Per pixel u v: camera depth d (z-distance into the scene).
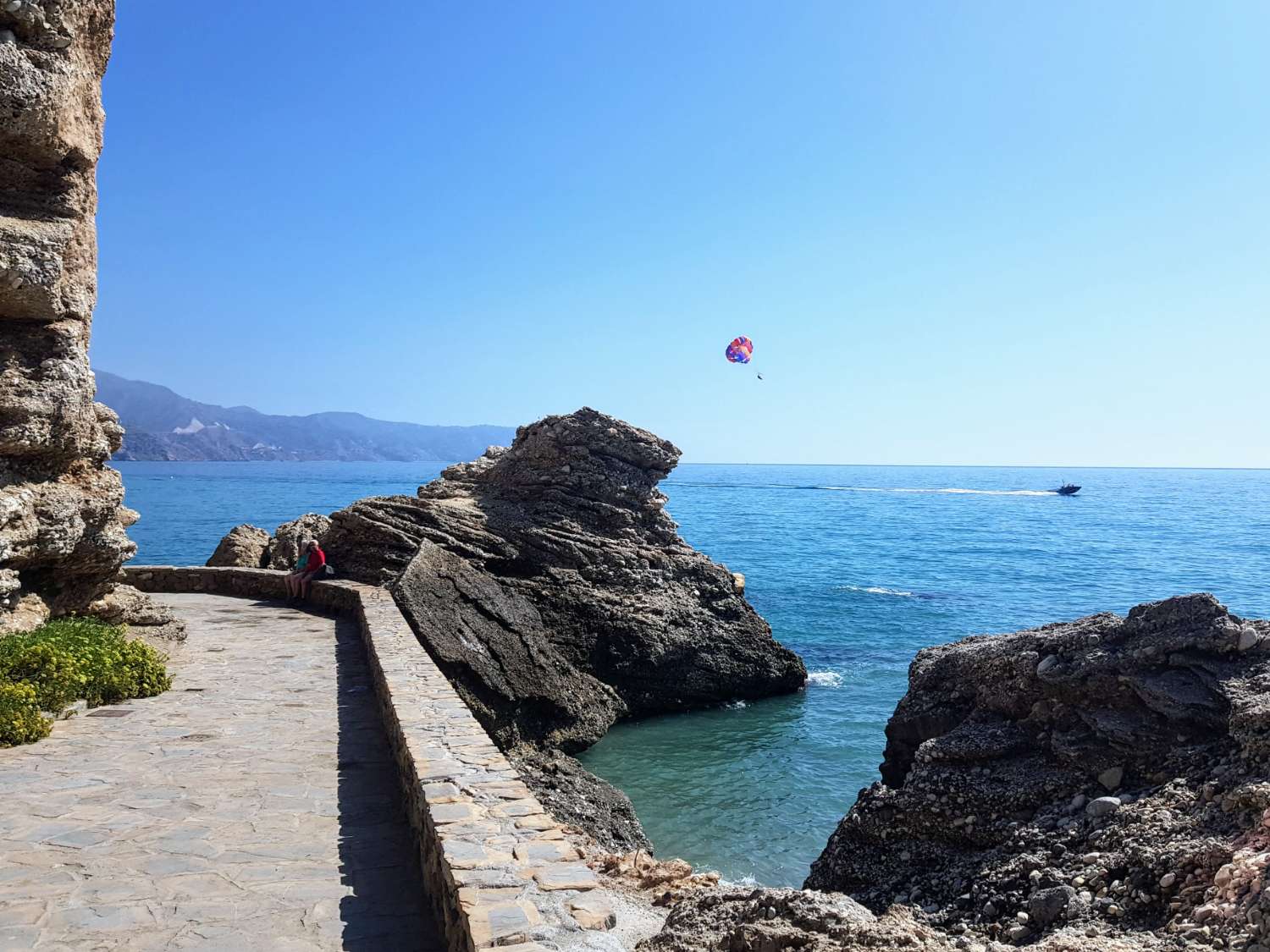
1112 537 116.75
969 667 12.32
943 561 86.19
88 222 16.14
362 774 11.27
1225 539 112.81
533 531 32.00
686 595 33.34
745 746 26.83
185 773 11.03
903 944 5.84
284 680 16.56
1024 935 7.93
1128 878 7.76
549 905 6.31
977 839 10.14
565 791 20.81
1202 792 8.39
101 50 16.16
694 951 6.14
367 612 21.38
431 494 35.22
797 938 5.97
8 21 13.93
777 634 46.38
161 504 166.50
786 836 19.83
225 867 8.30
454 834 7.59
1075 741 10.10
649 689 31.02
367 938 7.05
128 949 6.62
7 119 13.88
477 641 25.02
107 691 14.36
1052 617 52.94
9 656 13.20
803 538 113.38
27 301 14.08
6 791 10.10
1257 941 5.88
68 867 8.10
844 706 32.09
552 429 35.09
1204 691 9.54
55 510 14.80
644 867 10.75
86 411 15.62
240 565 35.47
